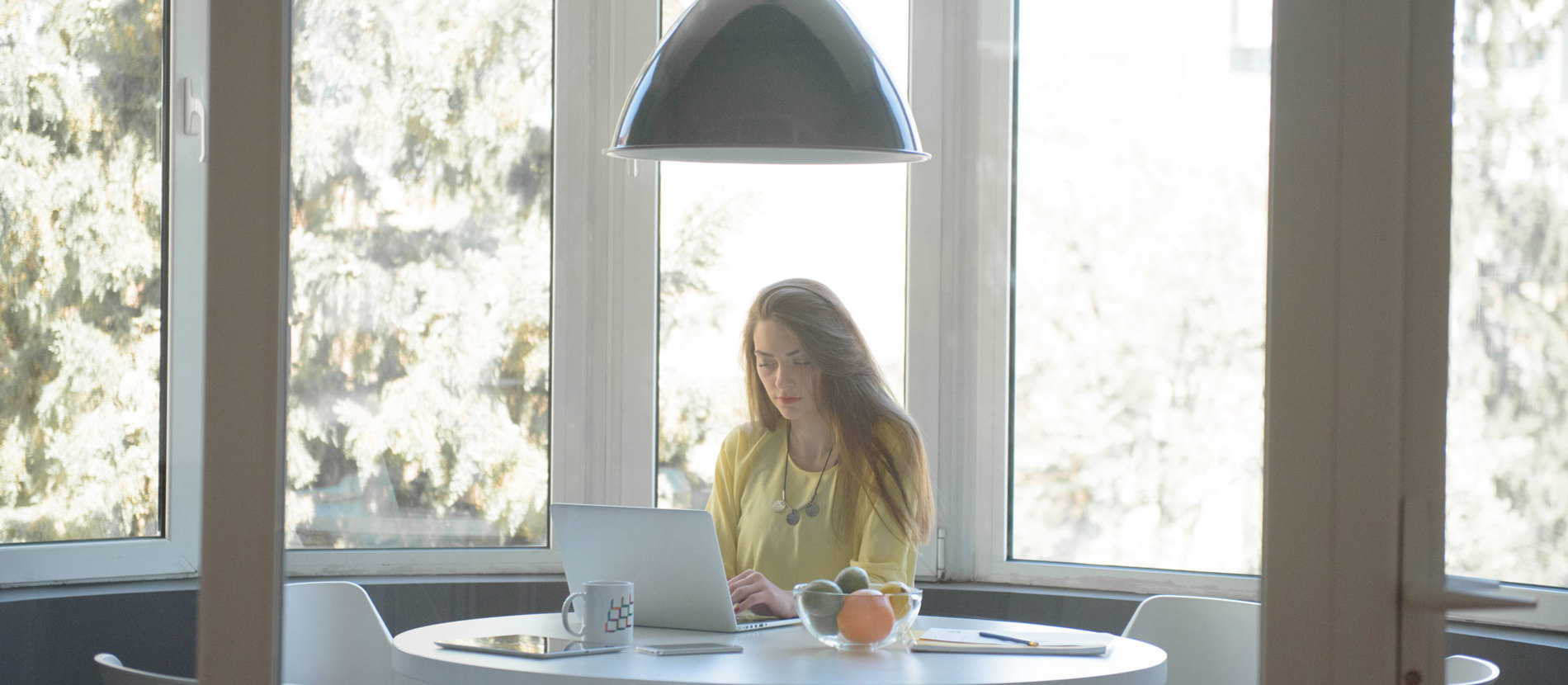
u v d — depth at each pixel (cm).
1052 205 238
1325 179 100
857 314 272
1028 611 223
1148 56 211
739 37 196
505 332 264
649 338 283
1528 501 150
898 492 236
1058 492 224
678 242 295
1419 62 100
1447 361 99
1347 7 100
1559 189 162
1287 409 101
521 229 270
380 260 232
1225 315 161
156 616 231
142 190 254
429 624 229
